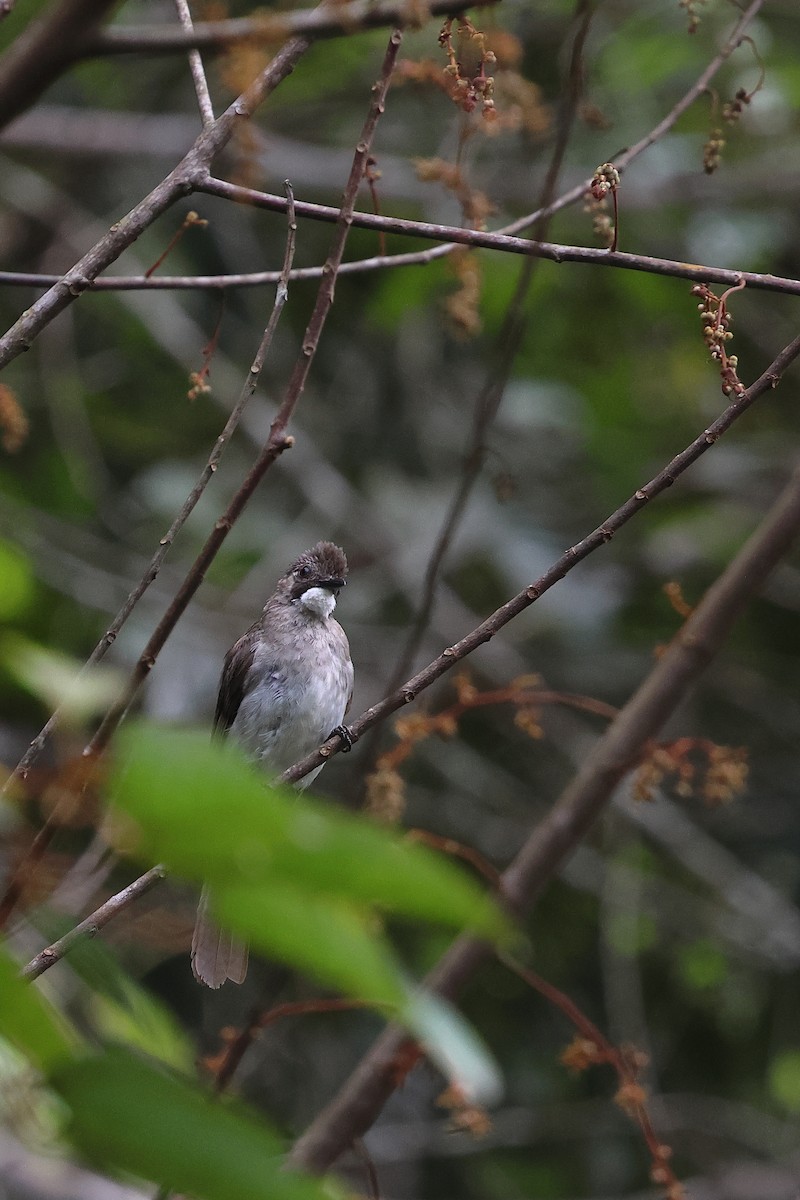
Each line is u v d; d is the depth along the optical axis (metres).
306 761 6.39
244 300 14.34
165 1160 2.13
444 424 14.03
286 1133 4.36
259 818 1.92
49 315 5.22
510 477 6.95
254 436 13.57
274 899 2.00
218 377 13.81
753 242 13.59
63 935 4.02
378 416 14.34
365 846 1.93
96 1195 6.55
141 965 11.21
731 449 13.92
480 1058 2.23
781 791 13.55
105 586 12.14
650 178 13.38
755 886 12.56
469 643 5.30
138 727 1.97
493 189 13.01
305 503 13.96
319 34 3.33
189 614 12.20
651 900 12.88
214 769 1.92
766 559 7.44
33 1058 2.28
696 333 13.88
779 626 14.09
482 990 13.05
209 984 6.73
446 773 12.79
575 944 13.26
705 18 12.59
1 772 3.12
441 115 14.00
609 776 7.42
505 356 6.43
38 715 10.94
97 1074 2.18
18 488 12.15
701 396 13.97
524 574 12.96
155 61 14.26
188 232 14.21
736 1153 12.45
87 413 13.41
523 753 13.48
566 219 13.05
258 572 12.86
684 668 7.47
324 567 9.94
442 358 14.45
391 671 12.87
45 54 2.47
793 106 13.22
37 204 13.81
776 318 14.03
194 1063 6.23
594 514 13.82
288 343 14.31
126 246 5.35
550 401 13.45
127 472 13.97
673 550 13.36
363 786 7.09
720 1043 13.07
